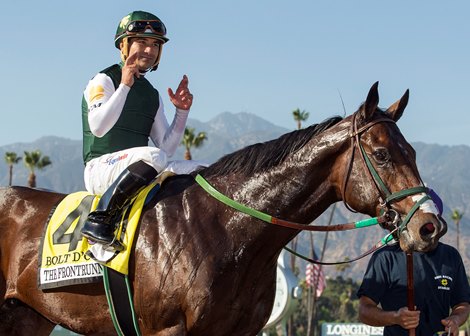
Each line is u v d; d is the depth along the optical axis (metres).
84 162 5.05
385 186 4.21
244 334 4.47
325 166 4.41
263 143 4.63
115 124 4.92
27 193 5.15
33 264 4.83
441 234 4.09
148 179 4.62
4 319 5.01
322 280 35.06
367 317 4.90
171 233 4.46
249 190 4.49
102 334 4.70
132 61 4.71
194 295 4.29
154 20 5.04
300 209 4.45
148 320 4.45
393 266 5.00
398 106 4.47
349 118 4.43
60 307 4.75
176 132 5.21
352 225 4.34
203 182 4.60
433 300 4.97
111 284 4.55
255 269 4.42
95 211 4.58
